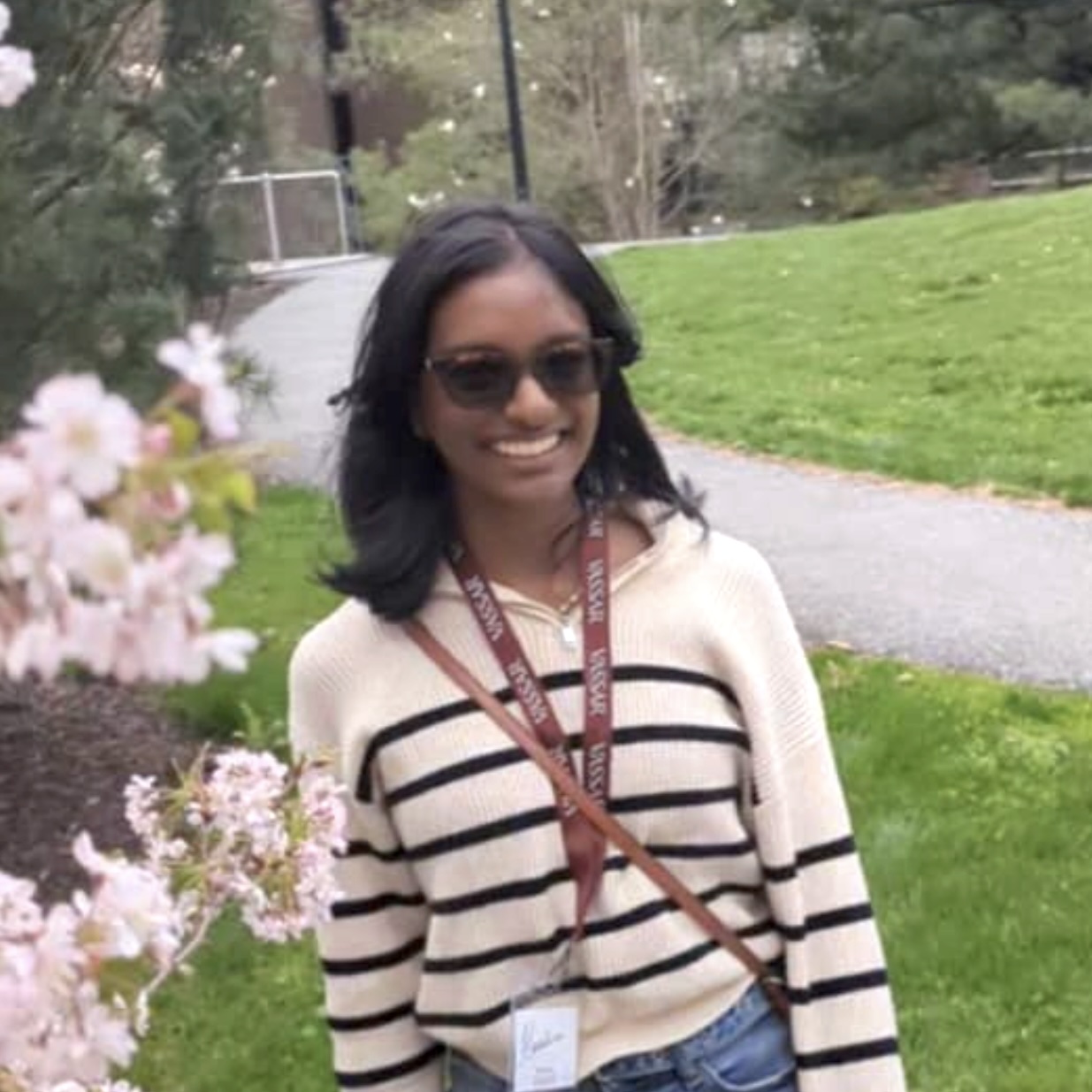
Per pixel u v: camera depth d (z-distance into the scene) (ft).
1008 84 100.53
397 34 99.19
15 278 17.72
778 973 7.82
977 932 17.33
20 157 18.67
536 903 7.54
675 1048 7.64
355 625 7.87
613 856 7.55
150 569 3.76
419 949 8.11
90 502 3.74
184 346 3.86
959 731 22.09
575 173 98.68
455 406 7.43
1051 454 35.73
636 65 98.17
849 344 47.29
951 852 19.01
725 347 48.78
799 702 7.85
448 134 97.55
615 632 7.63
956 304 49.96
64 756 22.54
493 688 7.62
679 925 7.60
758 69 104.73
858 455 36.94
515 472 7.44
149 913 5.68
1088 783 20.61
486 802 7.54
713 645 7.66
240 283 21.49
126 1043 5.65
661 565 7.74
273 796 8.18
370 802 7.88
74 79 19.80
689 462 37.93
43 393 3.65
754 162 103.91
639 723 7.55
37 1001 5.51
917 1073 15.44
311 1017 16.96
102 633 3.82
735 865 7.68
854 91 102.42
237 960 17.83
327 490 9.39
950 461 35.70
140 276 19.26
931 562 29.76
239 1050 16.53
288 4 23.16
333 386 44.98
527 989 7.60
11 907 5.59
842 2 100.94
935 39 101.30
